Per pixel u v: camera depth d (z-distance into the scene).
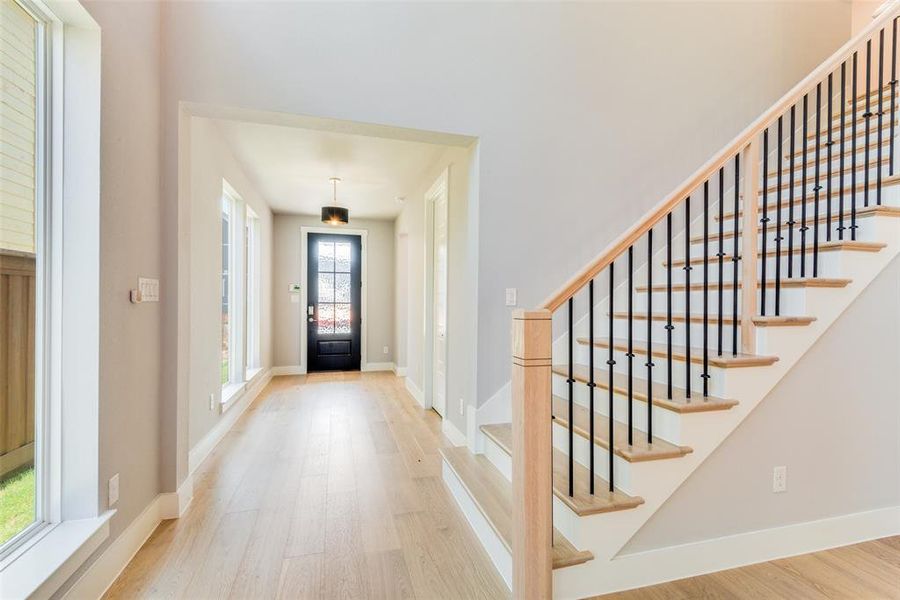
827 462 2.00
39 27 1.52
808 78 2.04
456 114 2.61
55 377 1.56
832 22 3.45
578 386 2.36
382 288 6.92
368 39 2.43
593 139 2.89
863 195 2.30
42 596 1.27
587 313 2.92
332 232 6.71
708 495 1.83
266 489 2.54
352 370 6.82
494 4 2.69
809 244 2.19
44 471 1.55
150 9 2.01
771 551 1.91
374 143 3.56
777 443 1.92
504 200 2.72
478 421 2.71
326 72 2.36
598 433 1.89
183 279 2.26
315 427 3.81
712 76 3.15
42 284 1.54
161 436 2.16
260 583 1.71
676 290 2.74
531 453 1.47
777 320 1.84
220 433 3.44
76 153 1.58
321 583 1.71
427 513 2.27
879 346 2.05
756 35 3.26
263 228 5.45
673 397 1.84
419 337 4.83
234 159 3.90
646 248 3.04
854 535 2.04
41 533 1.49
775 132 3.30
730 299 2.34
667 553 1.76
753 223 1.89
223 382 4.27
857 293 1.97
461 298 3.12
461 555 1.90
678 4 3.08
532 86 2.76
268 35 2.27
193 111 2.27
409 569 1.80
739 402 1.80
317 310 6.70
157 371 2.12
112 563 1.71
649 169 3.00
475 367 2.71
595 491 1.73
